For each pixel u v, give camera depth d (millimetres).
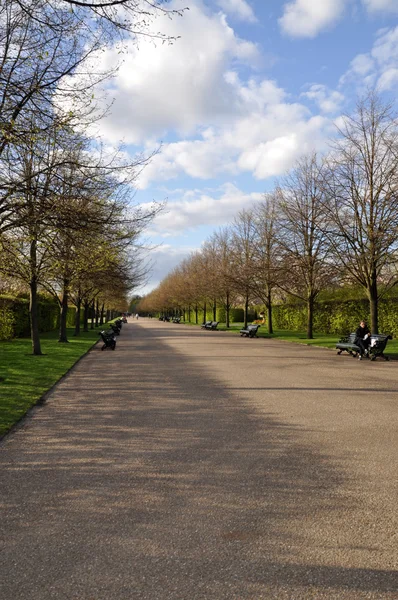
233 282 36594
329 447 6148
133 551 3469
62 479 5027
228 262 44188
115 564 3289
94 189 9500
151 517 4055
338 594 2945
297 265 27875
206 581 3082
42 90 8438
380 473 5145
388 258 19453
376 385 11281
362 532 3773
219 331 44000
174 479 4992
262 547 3531
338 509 4211
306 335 32031
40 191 9477
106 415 8125
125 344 26438
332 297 35500
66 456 5848
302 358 17969
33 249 16125
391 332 26625
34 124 8500
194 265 61906
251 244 37812
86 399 9594
